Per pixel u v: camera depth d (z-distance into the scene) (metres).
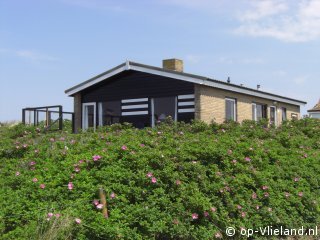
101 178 7.44
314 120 18.66
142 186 7.37
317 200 9.34
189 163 8.16
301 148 12.33
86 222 6.39
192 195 7.48
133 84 22.34
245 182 8.46
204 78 20.16
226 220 7.44
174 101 21.05
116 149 8.29
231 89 22.25
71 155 8.69
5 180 8.16
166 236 6.84
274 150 10.69
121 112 22.62
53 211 6.64
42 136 12.51
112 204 6.92
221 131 14.35
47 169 8.12
